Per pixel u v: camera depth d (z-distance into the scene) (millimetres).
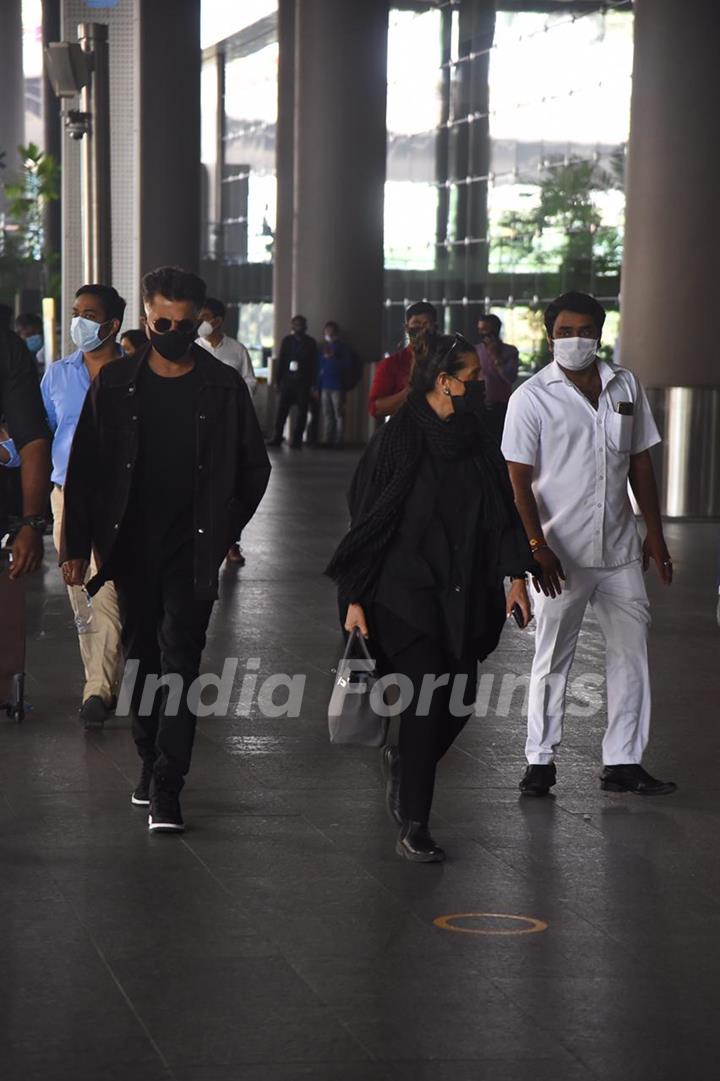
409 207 43031
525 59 36844
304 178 33594
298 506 20188
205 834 6270
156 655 6445
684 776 7398
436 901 5488
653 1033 4355
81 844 6102
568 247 35031
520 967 4852
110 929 5133
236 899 5469
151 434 6121
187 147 30797
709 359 19469
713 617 12180
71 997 4535
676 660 10383
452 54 40531
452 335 5922
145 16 30406
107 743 7820
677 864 5992
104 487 6121
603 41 33594
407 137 43094
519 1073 4078
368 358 33688
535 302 36438
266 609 12219
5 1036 4246
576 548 6906
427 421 5910
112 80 19172
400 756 6000
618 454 6898
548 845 6219
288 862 5918
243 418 6184
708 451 19469
